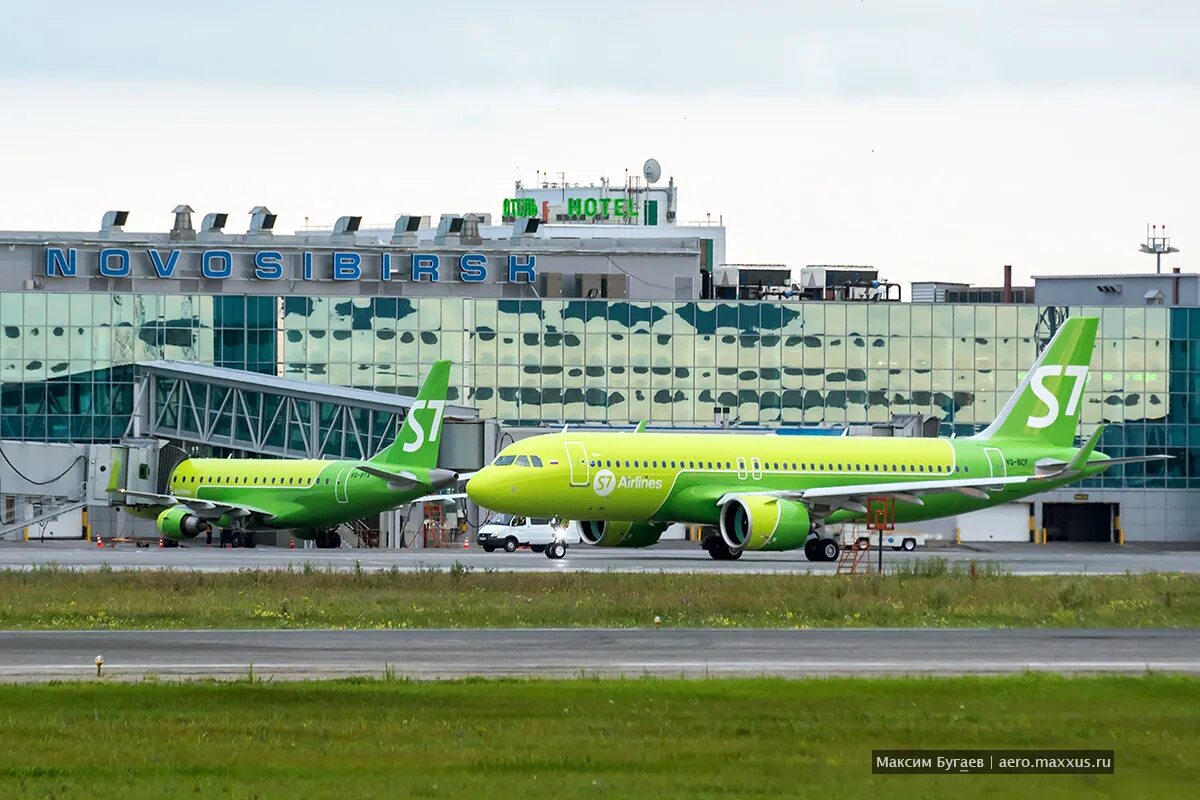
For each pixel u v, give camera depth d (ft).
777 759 269.44
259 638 438.40
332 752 273.95
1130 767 267.39
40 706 315.99
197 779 253.85
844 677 362.12
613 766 263.08
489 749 276.62
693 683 347.97
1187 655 413.39
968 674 370.53
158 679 353.31
